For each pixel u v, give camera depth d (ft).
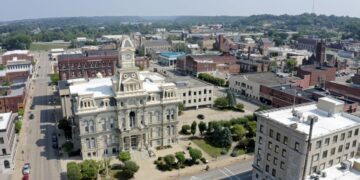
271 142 285.84
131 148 389.39
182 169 348.38
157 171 343.26
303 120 285.84
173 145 410.31
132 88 372.99
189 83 589.32
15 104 523.29
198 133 451.94
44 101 608.60
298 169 258.37
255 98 626.23
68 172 302.66
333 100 316.81
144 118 385.70
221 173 341.21
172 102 395.55
